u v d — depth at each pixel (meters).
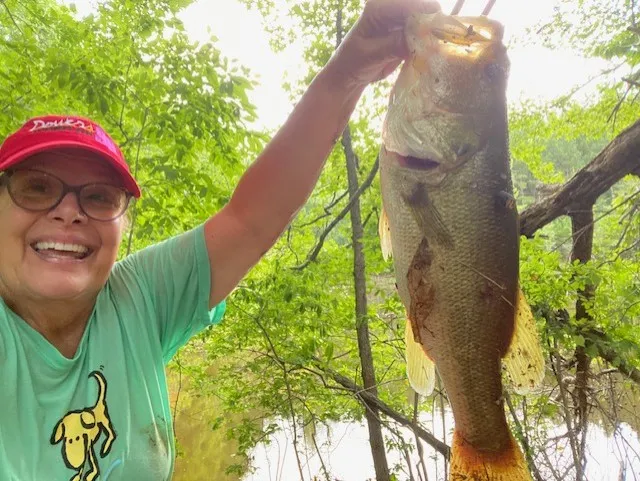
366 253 2.56
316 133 0.74
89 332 0.61
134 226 1.91
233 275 0.74
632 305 2.13
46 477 0.54
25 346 0.57
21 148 0.58
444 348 0.82
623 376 2.31
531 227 2.21
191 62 1.82
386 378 3.05
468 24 0.79
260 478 3.53
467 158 0.80
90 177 0.60
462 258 0.81
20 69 1.82
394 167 0.80
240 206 0.73
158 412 0.63
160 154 2.17
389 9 0.72
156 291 0.69
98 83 1.73
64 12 1.98
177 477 3.78
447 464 2.21
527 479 0.78
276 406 2.60
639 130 1.91
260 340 2.68
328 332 2.84
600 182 2.03
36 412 0.55
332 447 3.51
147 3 1.80
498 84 0.81
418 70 0.78
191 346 3.08
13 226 0.58
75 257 0.60
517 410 2.37
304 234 3.10
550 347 2.14
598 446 2.46
